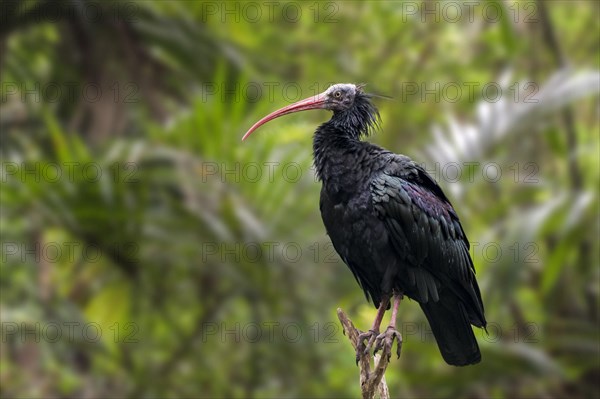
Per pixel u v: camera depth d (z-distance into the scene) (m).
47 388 15.23
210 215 11.63
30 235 14.38
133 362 14.55
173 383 14.92
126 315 14.05
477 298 10.26
